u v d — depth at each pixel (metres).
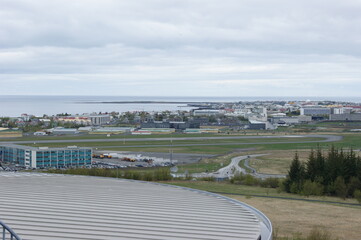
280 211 56.94
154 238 22.72
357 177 72.94
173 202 30.73
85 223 23.95
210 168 101.50
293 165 77.00
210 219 27.11
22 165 104.56
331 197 70.00
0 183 32.88
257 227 26.28
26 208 25.56
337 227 49.16
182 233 23.92
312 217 53.78
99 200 29.20
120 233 22.97
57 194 29.98
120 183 39.12
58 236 21.59
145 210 27.69
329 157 78.12
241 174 84.69
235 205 31.83
